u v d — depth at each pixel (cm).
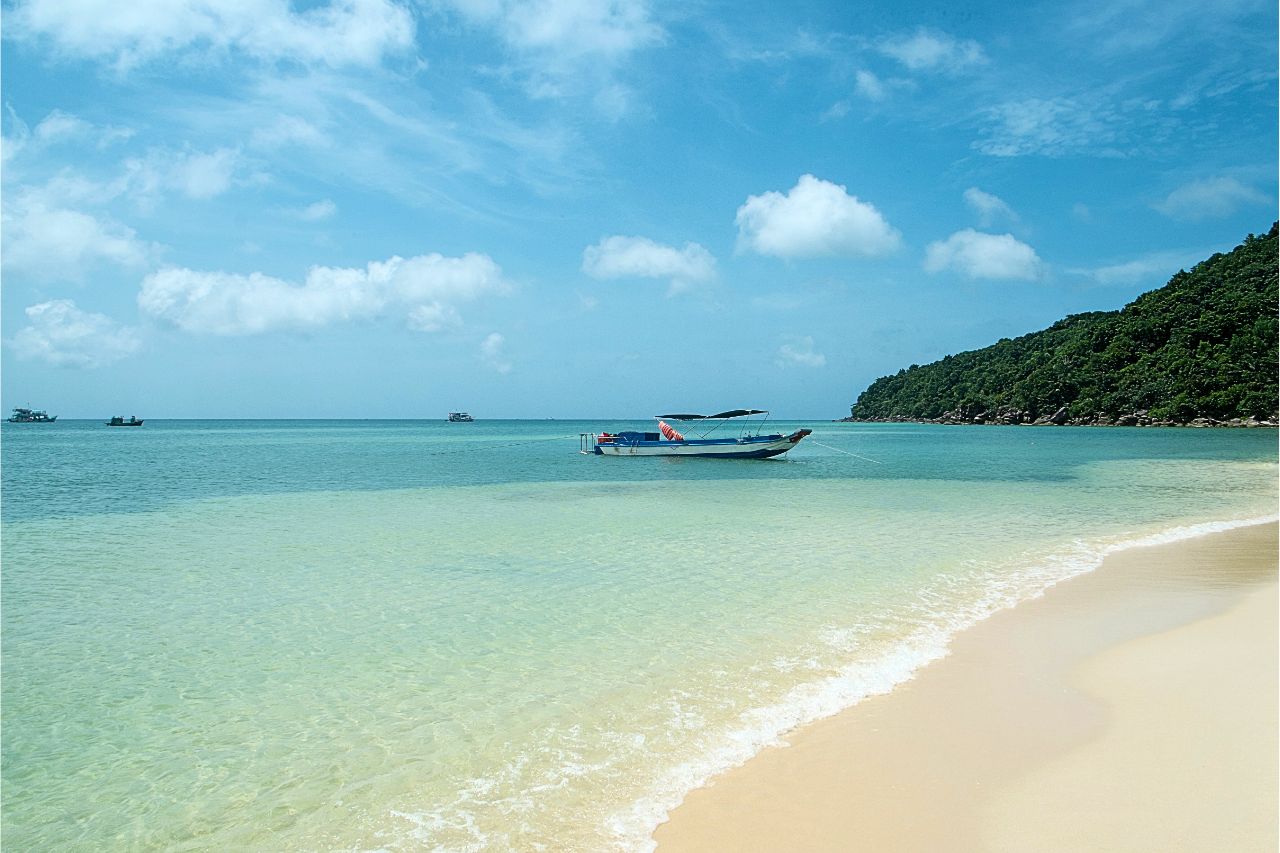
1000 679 780
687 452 4609
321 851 511
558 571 1352
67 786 610
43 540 1722
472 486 3005
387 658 900
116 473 3700
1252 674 766
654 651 906
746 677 810
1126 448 5834
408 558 1478
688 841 500
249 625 1038
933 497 2503
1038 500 2389
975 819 511
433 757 641
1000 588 1184
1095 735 635
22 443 7731
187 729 712
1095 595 1127
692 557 1462
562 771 609
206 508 2295
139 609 1122
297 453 5706
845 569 1340
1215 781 545
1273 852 454
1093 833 485
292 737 689
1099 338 13425
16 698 789
